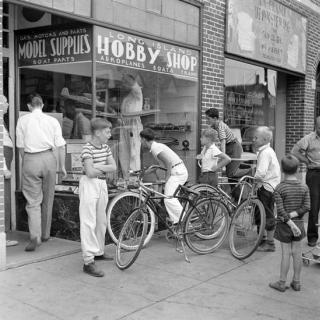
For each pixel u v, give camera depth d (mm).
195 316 4215
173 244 6602
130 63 7125
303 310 4414
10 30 6895
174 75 7906
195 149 8297
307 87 11867
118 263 5449
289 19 10781
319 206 6699
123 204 6441
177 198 6172
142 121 7617
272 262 5895
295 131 11906
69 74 6785
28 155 5957
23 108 7008
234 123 9461
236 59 9211
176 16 7809
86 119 6762
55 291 4699
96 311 4262
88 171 5082
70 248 6051
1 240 5207
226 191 7426
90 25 6496
